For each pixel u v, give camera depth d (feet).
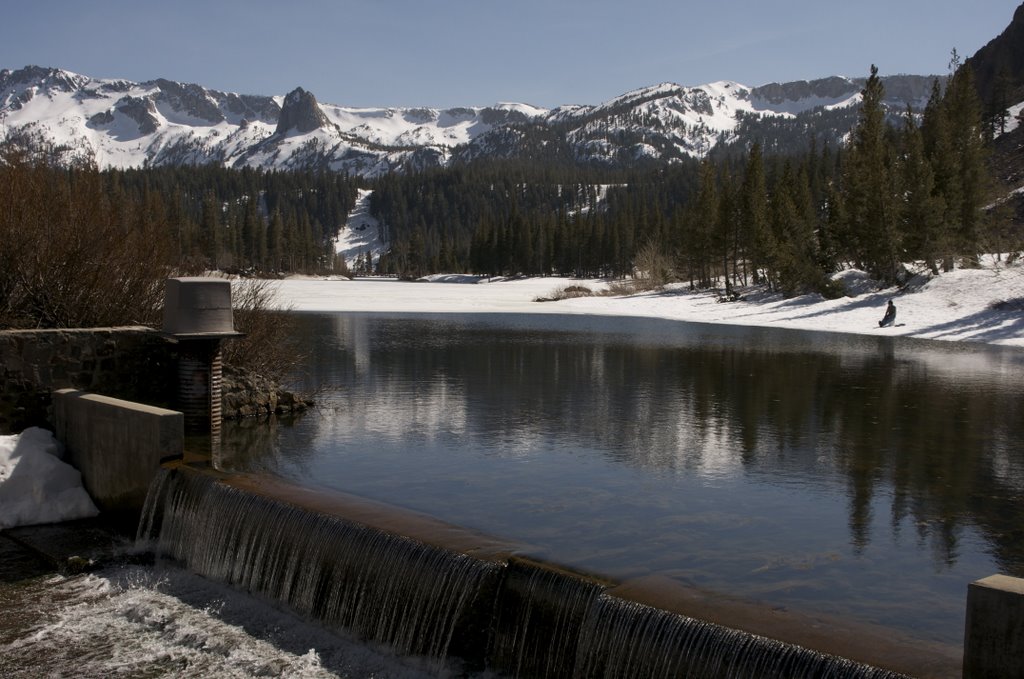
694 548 23.73
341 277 546.26
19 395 36.06
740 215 200.95
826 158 417.49
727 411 48.29
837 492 30.32
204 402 39.81
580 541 24.21
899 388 57.52
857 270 158.20
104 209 45.93
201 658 21.54
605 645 17.94
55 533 30.99
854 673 14.83
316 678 20.31
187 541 28.14
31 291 41.91
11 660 21.53
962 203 147.23
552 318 147.02
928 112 210.59
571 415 46.80
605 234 453.17
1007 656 13.65
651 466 34.42
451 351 84.23
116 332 38.73
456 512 27.04
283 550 24.72
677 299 195.42
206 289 38.96
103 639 22.74
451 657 20.33
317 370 67.31
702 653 16.47
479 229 524.93
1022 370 67.62
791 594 20.03
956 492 30.37
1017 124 335.88
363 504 26.61
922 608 19.30
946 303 119.24
